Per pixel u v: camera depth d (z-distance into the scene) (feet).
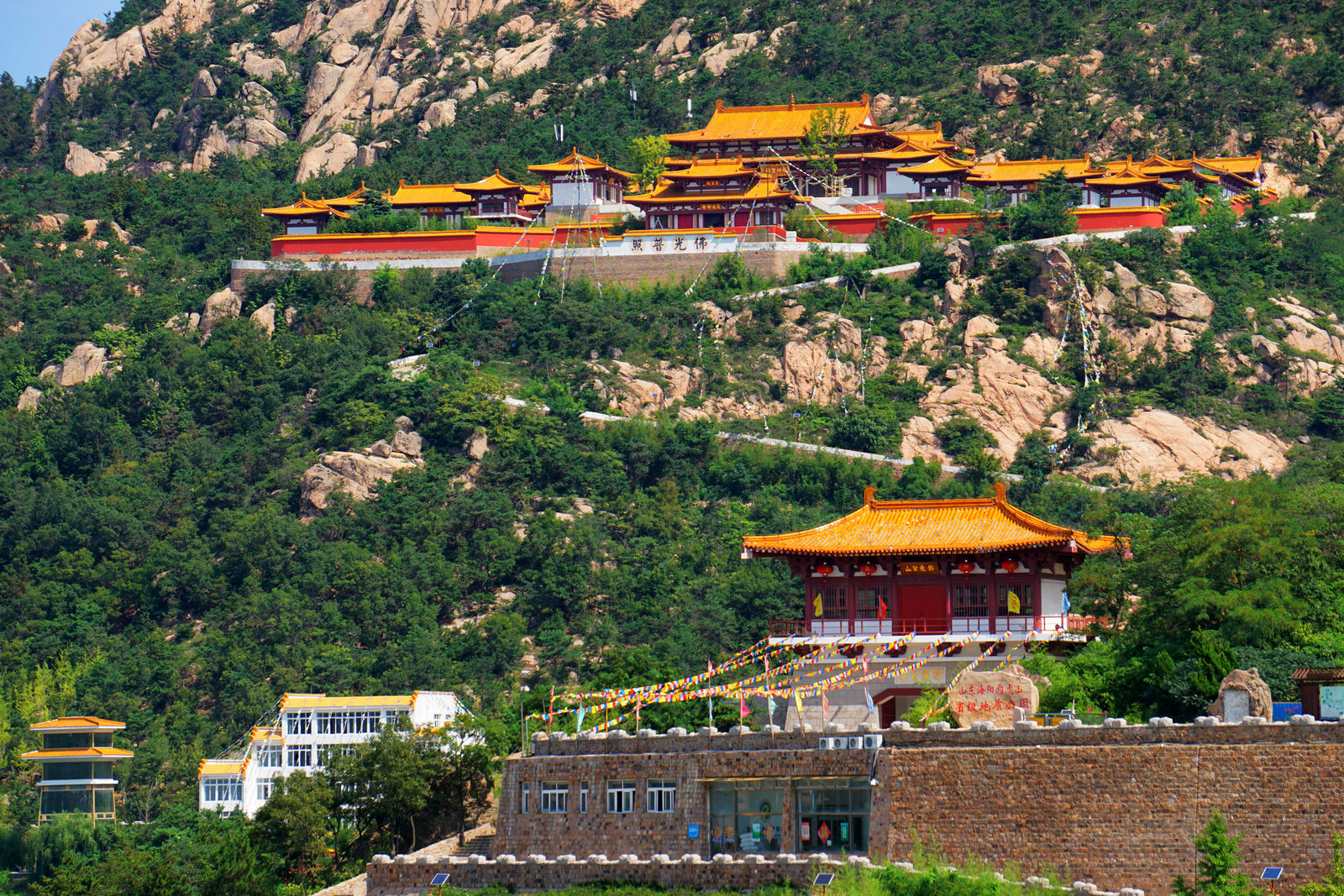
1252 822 324.19
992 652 471.62
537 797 388.78
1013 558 475.72
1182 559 448.65
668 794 375.25
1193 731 334.03
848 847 356.79
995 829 340.39
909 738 356.38
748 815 369.09
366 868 433.89
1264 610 415.64
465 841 443.73
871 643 475.72
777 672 483.51
